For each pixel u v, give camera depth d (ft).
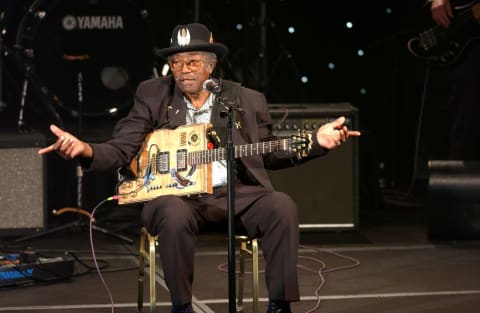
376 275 29.01
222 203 23.11
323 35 46.21
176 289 21.70
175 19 43.80
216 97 21.52
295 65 44.27
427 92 44.14
